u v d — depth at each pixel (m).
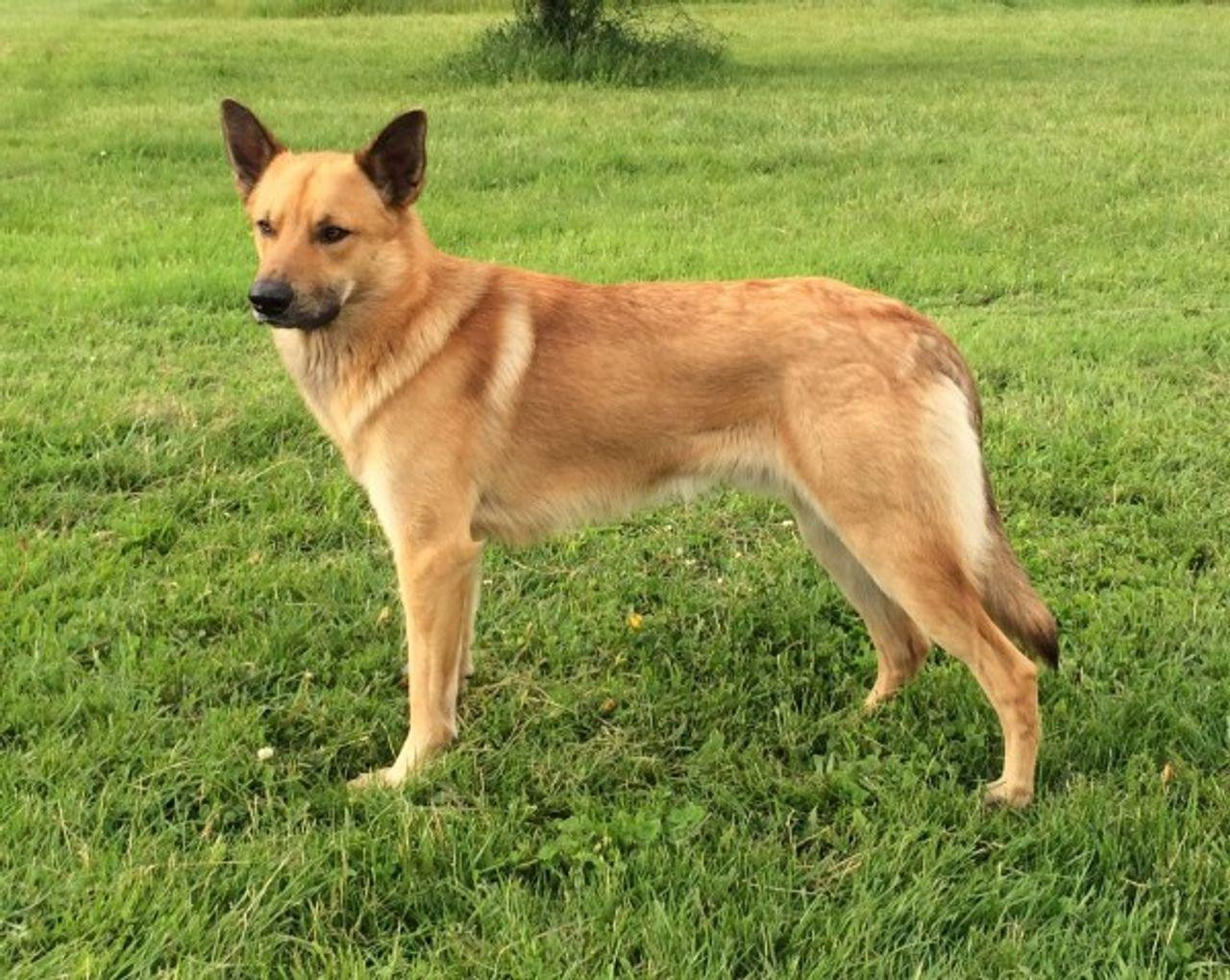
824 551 2.56
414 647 2.44
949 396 2.38
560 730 2.52
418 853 2.26
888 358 2.36
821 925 2.17
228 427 3.29
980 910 2.19
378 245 2.42
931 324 2.42
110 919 2.15
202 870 2.22
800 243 4.64
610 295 2.47
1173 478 3.14
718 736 2.48
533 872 2.27
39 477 3.11
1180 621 2.70
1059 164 5.93
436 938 2.17
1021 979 2.11
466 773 2.41
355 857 2.26
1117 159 6.04
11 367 3.54
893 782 2.40
